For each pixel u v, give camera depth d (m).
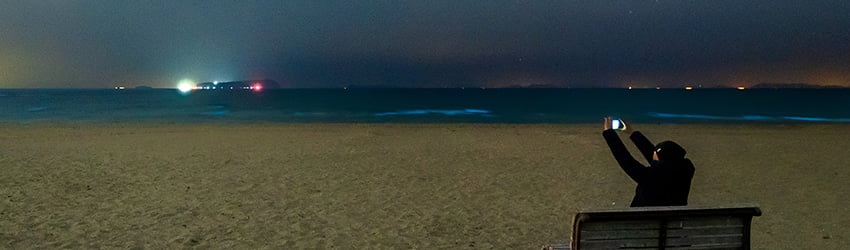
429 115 34.75
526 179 9.93
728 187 9.47
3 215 7.11
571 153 13.45
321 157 12.53
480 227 6.77
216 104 54.69
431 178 9.95
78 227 6.60
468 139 16.59
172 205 7.75
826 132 20.06
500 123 25.55
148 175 10.10
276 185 9.23
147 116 32.25
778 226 6.91
